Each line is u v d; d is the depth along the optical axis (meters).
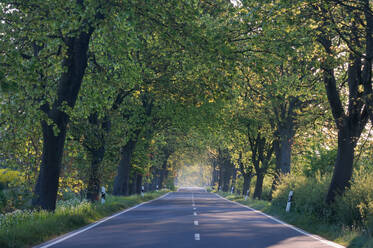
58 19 16.67
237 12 21.64
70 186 28.11
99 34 20.47
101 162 30.88
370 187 18.48
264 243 14.38
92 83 22.58
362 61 20.89
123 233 16.66
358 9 17.94
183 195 76.12
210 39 18.34
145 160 52.09
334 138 31.34
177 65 31.48
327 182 23.53
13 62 15.05
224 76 20.23
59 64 16.86
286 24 19.00
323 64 20.83
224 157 92.06
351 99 21.84
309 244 14.48
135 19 16.77
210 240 14.80
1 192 19.83
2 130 21.67
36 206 20.20
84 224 20.08
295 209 26.28
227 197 66.56
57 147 20.80
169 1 18.27
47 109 21.12
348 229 17.12
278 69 32.03
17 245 13.02
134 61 27.27
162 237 15.46
